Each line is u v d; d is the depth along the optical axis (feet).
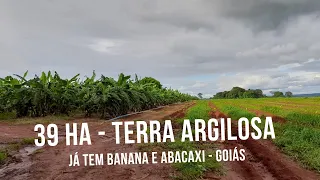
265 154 28.50
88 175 22.59
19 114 65.87
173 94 174.91
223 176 22.45
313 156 26.25
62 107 69.26
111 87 69.92
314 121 50.65
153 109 108.68
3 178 21.80
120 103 71.05
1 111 68.23
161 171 23.48
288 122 50.44
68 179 21.67
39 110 65.87
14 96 64.54
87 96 68.33
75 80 71.26
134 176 22.35
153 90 111.45
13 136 38.70
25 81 65.16
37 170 23.70
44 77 66.39
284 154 28.99
